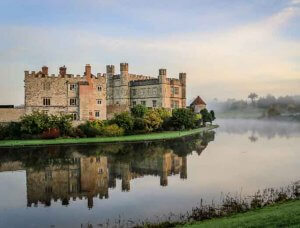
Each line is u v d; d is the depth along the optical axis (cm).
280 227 2005
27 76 10294
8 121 9575
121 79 14162
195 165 5378
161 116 11219
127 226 2756
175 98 13900
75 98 10775
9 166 5334
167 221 2712
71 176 4659
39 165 5406
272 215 2259
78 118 10756
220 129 13700
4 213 3155
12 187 4103
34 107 10306
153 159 5950
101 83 11131
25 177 4619
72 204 3403
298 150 6881
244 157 6094
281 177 4362
